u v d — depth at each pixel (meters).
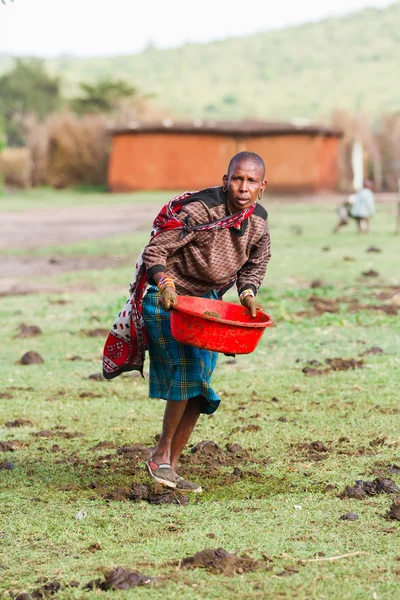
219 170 116.81
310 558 9.95
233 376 19.66
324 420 15.90
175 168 117.62
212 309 12.23
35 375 20.11
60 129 130.12
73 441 14.94
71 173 129.75
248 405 17.16
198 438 14.91
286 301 29.42
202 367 12.09
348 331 24.25
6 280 37.06
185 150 117.06
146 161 117.75
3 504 11.86
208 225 11.64
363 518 11.16
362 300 29.30
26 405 17.42
